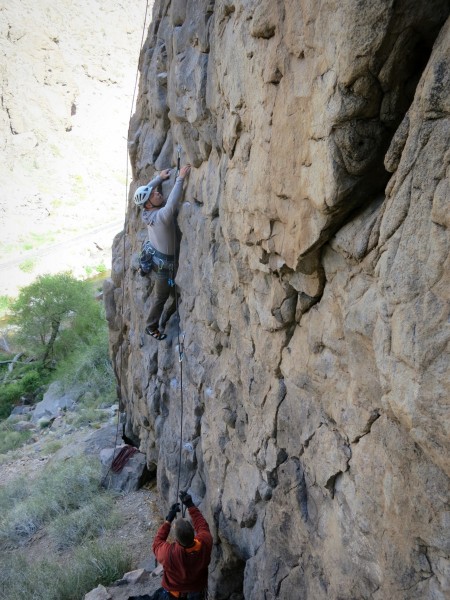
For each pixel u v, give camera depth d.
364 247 2.94
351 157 2.84
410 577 2.95
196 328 6.09
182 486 6.63
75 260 39.69
